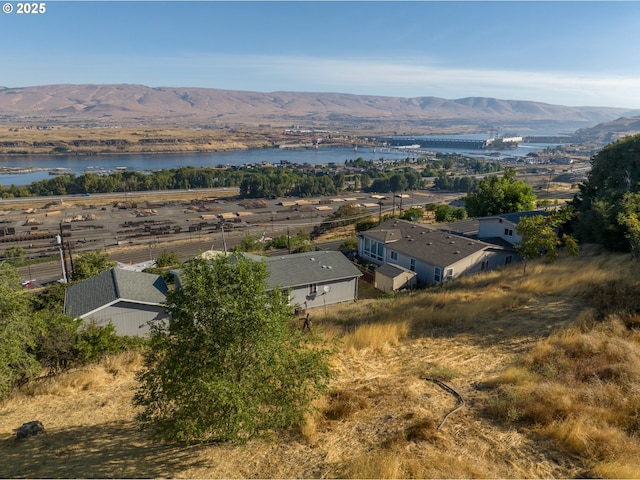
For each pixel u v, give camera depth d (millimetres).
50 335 15258
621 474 6883
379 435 9008
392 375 12883
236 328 8109
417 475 7250
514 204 46656
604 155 36438
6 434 10539
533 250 24719
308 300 28891
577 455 7750
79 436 10148
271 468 8062
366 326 17344
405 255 35469
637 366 10797
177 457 8711
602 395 9648
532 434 8594
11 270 13844
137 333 24156
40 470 8383
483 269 33906
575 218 34875
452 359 13883
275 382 8672
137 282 25938
